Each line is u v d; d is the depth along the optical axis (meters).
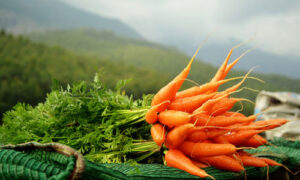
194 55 1.06
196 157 1.00
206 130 1.02
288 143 1.42
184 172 0.95
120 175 0.84
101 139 1.07
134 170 0.90
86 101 1.11
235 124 1.07
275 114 1.87
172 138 0.97
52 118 1.08
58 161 0.80
